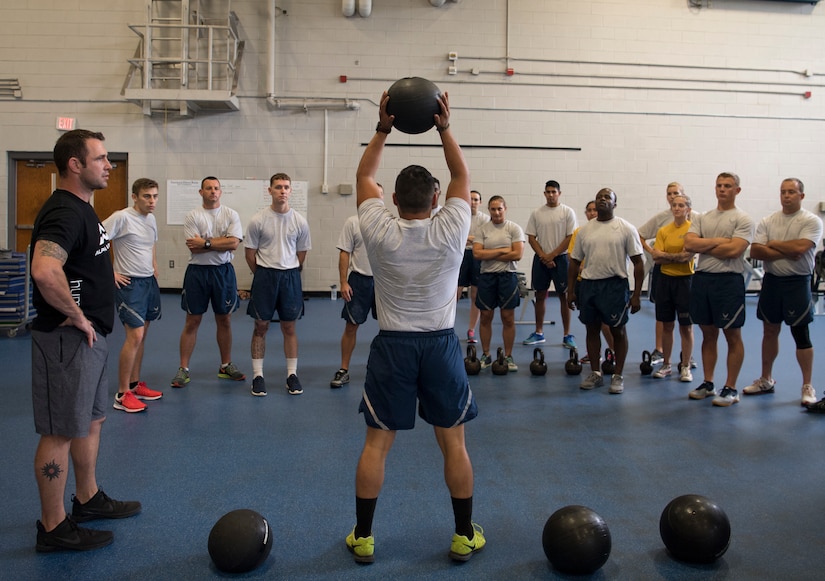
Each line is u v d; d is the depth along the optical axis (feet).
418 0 31.55
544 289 20.54
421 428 11.89
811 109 32.94
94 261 7.46
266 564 7.13
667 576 6.95
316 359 18.45
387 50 31.63
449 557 7.31
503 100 31.94
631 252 14.60
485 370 17.24
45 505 7.22
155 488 9.14
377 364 7.10
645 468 10.07
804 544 7.66
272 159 31.83
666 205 32.68
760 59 32.60
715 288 13.74
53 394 7.05
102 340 7.59
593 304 14.93
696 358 18.98
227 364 15.97
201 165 31.63
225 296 15.28
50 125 31.09
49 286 6.66
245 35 31.48
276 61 31.55
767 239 13.96
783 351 19.97
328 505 8.64
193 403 13.66
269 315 14.32
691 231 14.12
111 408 13.15
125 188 31.73
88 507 8.03
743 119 32.68
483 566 7.14
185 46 29.63
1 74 30.89
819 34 32.76
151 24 28.91
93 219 7.43
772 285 13.97
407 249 6.91
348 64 31.65
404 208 7.14
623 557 7.34
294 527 8.00
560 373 16.93
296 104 31.60
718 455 10.68
